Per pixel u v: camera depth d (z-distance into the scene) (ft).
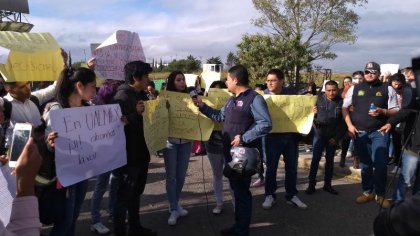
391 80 23.18
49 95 14.38
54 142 9.55
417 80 5.72
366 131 18.17
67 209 10.37
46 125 10.16
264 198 19.45
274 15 110.63
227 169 13.16
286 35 100.27
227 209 17.85
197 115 15.51
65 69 11.03
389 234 4.50
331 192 20.11
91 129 10.71
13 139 7.23
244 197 13.62
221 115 14.92
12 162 7.02
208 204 18.61
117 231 13.52
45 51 11.94
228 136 13.73
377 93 17.98
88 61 14.05
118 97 12.70
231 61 90.07
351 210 17.69
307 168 25.61
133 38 15.53
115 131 11.66
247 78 13.80
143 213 17.51
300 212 17.48
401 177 15.60
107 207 18.11
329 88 19.47
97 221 15.06
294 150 17.94
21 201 5.39
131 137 12.92
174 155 15.81
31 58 12.46
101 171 11.07
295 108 17.31
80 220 16.47
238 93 13.84
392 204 4.77
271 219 16.69
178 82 15.60
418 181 15.19
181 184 16.30
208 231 15.37
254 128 13.08
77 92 10.75
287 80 85.10
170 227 15.79
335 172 23.97
